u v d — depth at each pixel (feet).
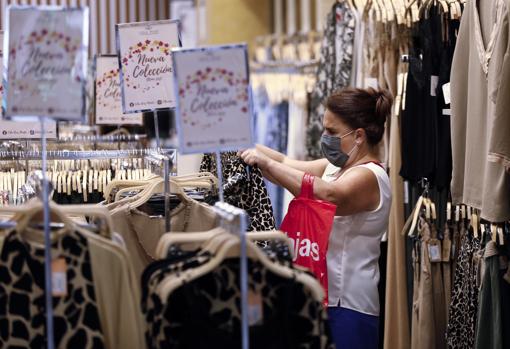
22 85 8.78
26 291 8.80
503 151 12.07
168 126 31.07
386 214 13.01
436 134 15.28
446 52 15.35
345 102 13.05
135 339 8.98
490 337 13.74
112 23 35.04
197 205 11.77
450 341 15.02
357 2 17.67
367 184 12.72
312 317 9.00
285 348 9.04
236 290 9.04
